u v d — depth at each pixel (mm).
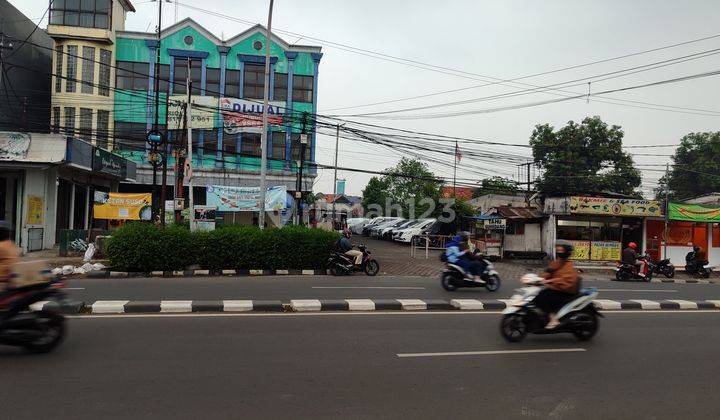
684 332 9078
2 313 6391
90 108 30453
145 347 6840
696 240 26484
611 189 35938
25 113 27578
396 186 52062
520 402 5160
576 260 24562
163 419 4453
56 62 30094
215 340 7336
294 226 18078
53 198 21000
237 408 4762
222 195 22969
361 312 10141
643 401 5297
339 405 4918
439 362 6555
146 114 32062
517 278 18469
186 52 32812
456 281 13531
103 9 30484
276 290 12430
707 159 43125
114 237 15266
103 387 5238
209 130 33250
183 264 15727
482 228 25547
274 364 6215
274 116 32438
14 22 29375
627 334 8773
